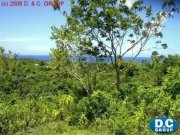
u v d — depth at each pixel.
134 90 17.86
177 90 13.13
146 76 25.12
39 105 16.00
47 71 32.00
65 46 19.03
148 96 13.23
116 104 14.10
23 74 30.41
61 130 13.29
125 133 10.69
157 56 20.20
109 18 17.56
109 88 19.59
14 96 22.50
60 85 24.00
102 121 13.53
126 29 17.97
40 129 13.49
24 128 13.73
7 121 13.63
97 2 17.47
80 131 13.20
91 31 18.16
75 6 18.03
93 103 14.50
